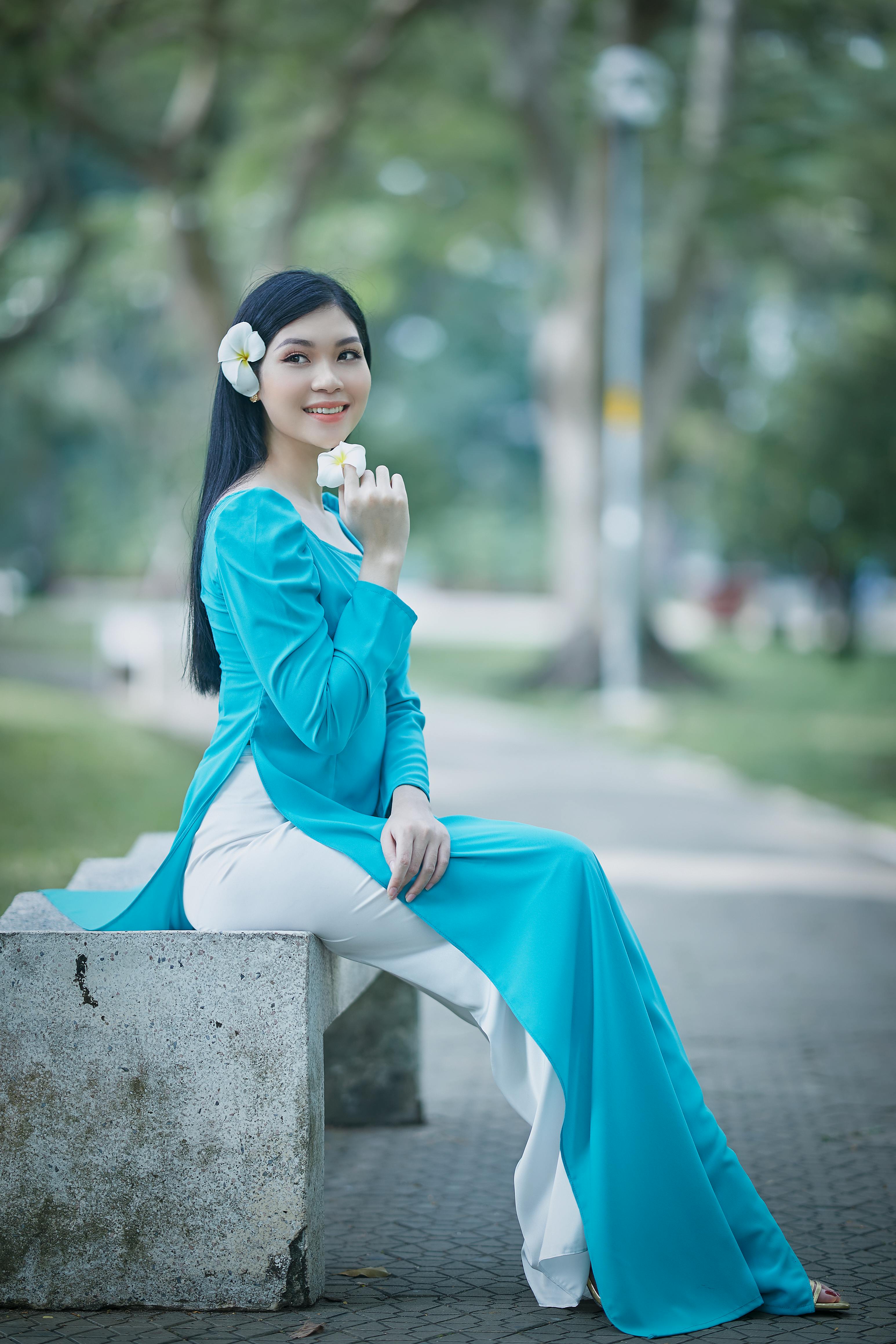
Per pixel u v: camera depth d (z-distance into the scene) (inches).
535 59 860.0
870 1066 199.6
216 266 823.1
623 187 831.1
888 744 659.4
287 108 832.9
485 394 1948.8
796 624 1761.8
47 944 112.7
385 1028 175.6
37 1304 112.9
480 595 2434.8
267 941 112.0
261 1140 112.3
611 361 847.7
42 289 850.1
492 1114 180.5
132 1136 112.5
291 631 117.6
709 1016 227.3
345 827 119.2
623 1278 110.7
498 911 117.2
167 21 713.6
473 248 1102.4
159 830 375.9
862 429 1034.7
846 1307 115.7
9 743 540.4
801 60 751.7
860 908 321.1
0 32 574.9
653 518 939.3
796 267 1111.6
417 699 134.0
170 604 1801.2
